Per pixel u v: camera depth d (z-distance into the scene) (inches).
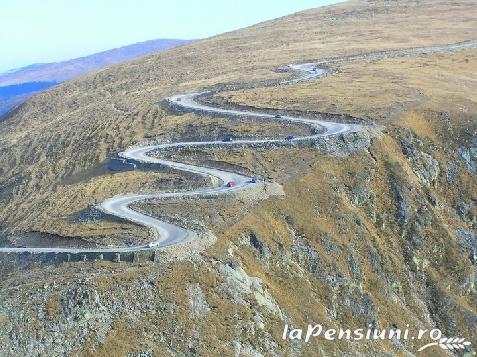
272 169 3467.0
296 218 3021.7
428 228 3595.0
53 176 4475.9
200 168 3592.5
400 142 4010.8
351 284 2955.2
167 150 4003.4
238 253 2566.4
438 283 3400.6
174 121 4768.7
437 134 4212.6
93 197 3275.1
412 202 3624.5
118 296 2113.7
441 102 4552.2
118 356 1958.7
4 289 2190.0
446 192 3932.1
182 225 2684.5
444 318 3284.9
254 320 2301.9
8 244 2878.9
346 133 3841.0
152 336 2054.6
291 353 2336.4
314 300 2726.4
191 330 2124.8
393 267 3304.6
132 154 4072.3
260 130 4202.8
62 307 2030.0
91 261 2353.6
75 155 4717.0
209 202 2952.8
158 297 2161.7
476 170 4074.8
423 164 3944.4
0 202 4387.3
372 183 3617.1
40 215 3260.3
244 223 2755.9
